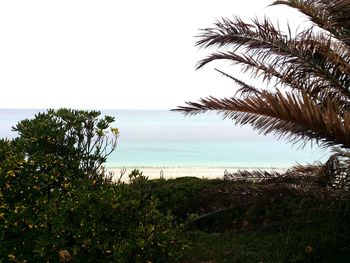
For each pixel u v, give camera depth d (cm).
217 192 530
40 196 448
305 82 531
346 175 434
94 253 411
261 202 480
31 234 426
